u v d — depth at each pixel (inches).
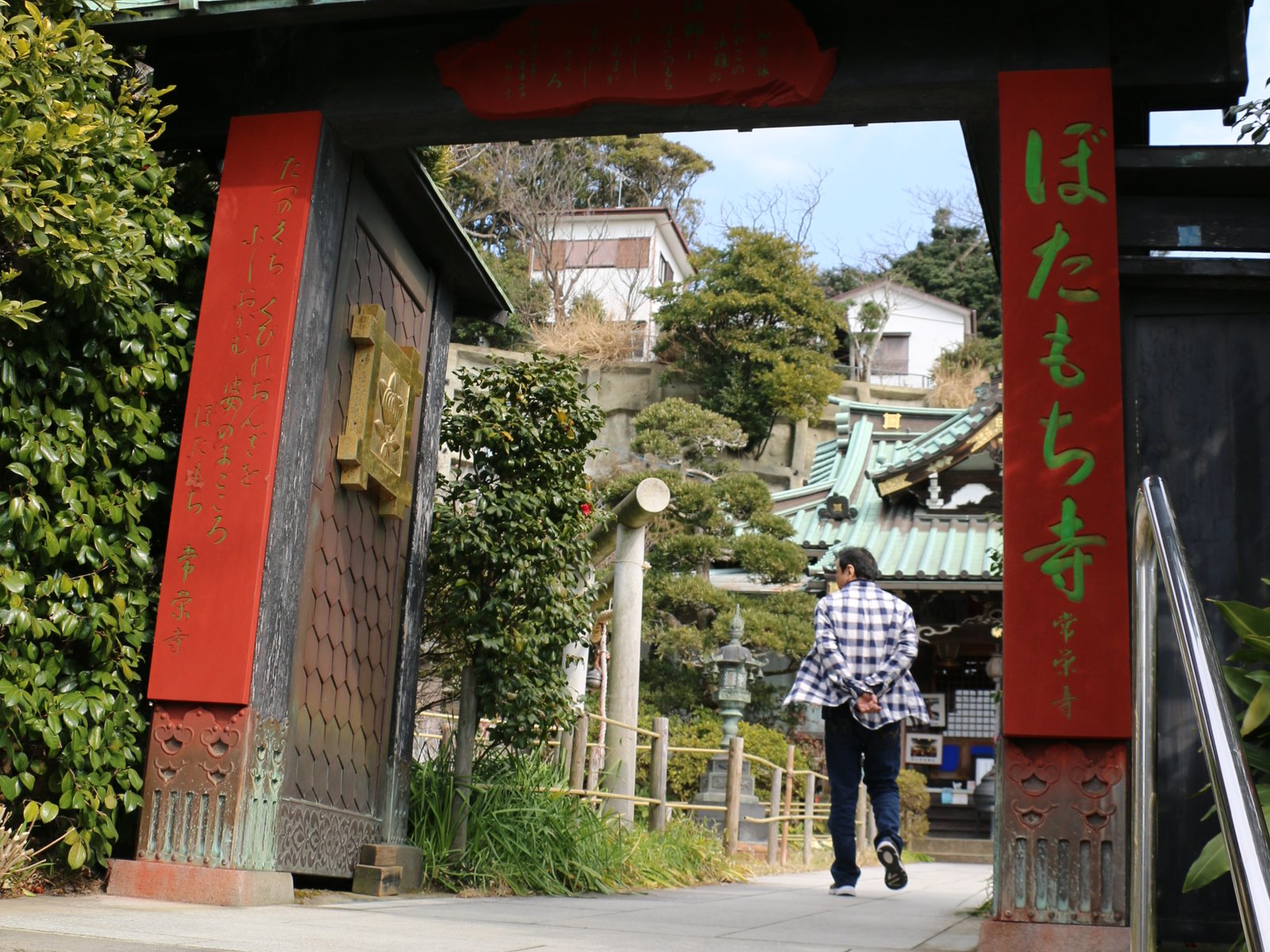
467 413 225.3
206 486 153.1
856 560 213.5
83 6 150.2
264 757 149.5
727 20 156.4
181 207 172.2
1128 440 139.6
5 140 120.6
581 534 236.8
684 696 726.5
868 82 151.6
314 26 167.8
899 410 946.1
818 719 773.3
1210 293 142.9
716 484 816.9
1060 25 147.7
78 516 141.9
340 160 170.4
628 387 1277.1
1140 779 74.4
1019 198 142.8
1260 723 108.8
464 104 161.5
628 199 1648.6
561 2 159.0
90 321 144.6
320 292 164.6
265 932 114.3
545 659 221.8
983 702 822.5
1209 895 125.3
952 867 575.5
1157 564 77.2
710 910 183.6
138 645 150.0
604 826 232.7
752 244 1280.8
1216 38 146.8
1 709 133.0
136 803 145.5
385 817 187.2
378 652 187.6
